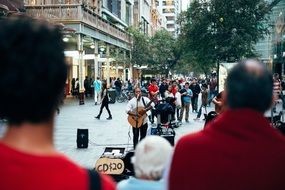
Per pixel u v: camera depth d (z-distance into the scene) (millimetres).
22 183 1260
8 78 1337
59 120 21109
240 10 33312
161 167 2580
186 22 34906
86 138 13086
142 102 11875
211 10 33500
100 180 1370
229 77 2271
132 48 57688
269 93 2211
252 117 2172
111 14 59375
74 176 1326
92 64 49688
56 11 30922
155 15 125438
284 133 7578
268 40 44156
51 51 1379
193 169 2176
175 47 58312
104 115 24125
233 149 2117
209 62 34812
